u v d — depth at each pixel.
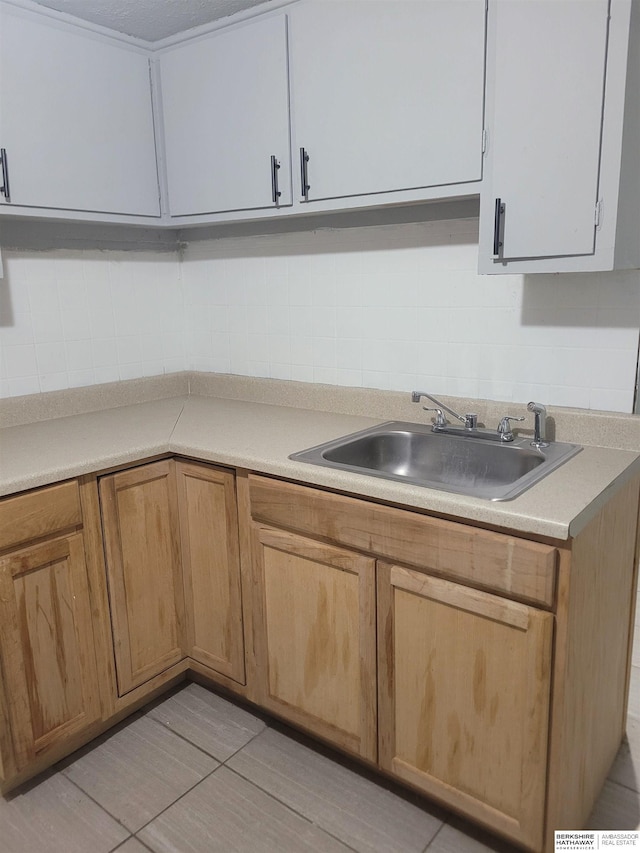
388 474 1.56
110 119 2.10
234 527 1.86
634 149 1.48
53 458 1.75
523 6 1.46
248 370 2.58
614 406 1.79
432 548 1.43
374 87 1.74
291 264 2.36
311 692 1.78
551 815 1.38
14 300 2.16
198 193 2.20
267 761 1.84
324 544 1.65
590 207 1.46
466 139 1.62
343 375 2.31
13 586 1.62
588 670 1.47
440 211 1.97
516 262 1.59
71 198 2.02
